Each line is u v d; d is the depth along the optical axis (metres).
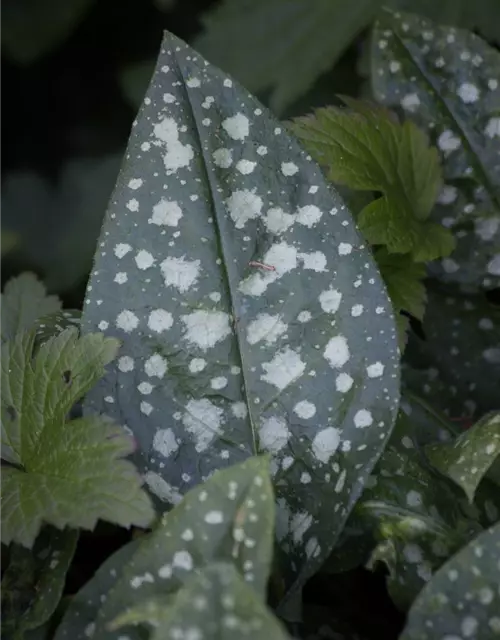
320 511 0.50
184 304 0.51
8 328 0.58
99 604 0.48
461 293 0.58
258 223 0.51
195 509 0.47
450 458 0.50
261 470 0.46
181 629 0.43
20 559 0.50
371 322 0.51
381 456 0.52
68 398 0.50
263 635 0.43
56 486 0.48
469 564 0.47
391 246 0.55
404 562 0.50
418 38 0.59
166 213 0.51
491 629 0.47
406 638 0.47
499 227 0.58
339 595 0.53
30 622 0.48
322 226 0.51
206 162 0.51
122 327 0.51
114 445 0.48
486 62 0.58
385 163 0.56
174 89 0.52
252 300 0.51
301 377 0.51
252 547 0.46
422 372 0.57
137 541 0.48
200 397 0.51
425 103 0.58
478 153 0.58
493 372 0.57
